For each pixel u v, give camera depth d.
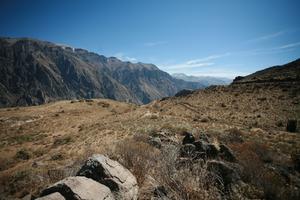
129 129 34.06
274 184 7.23
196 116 53.34
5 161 30.80
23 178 15.28
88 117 71.25
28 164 25.53
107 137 30.84
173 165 5.64
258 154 14.52
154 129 28.30
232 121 47.97
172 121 42.69
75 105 90.44
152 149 8.64
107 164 5.78
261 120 48.25
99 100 103.31
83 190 4.50
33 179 13.79
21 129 59.53
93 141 30.52
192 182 4.98
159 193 4.87
